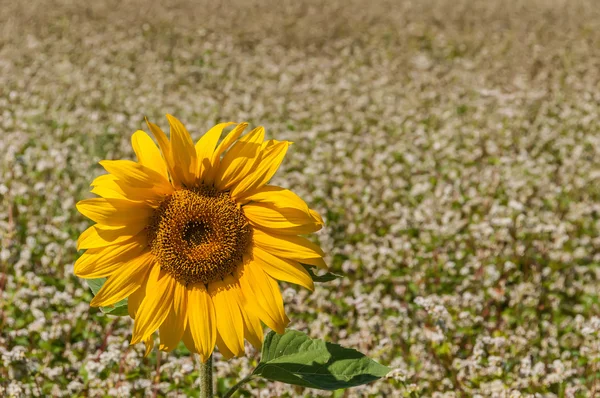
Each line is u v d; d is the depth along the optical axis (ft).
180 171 10.46
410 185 29.30
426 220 25.11
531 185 28.91
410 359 17.66
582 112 40.19
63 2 67.72
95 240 10.19
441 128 36.27
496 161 30.94
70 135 31.50
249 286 10.44
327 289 20.48
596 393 16.69
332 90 41.98
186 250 10.38
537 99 40.86
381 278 21.77
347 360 10.69
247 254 10.60
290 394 16.26
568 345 19.26
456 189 27.63
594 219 27.61
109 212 10.02
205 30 58.49
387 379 16.43
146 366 16.88
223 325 10.34
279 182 27.04
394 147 31.73
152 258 10.48
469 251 23.98
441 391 16.72
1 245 21.24
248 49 55.42
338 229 25.09
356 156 30.63
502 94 41.39
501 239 23.53
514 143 34.32
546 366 17.95
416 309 20.01
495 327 19.56
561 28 66.28
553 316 21.12
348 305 20.04
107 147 29.48
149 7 68.85
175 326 10.32
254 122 35.35
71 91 37.86
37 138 30.45
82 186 25.67
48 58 46.24
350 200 26.13
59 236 22.17
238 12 70.08
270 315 10.30
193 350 10.25
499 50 55.93
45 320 17.58
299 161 29.99
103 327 18.37
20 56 45.32
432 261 22.88
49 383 16.26
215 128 10.61
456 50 57.52
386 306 19.79
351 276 21.97
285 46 56.95
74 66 44.32
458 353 18.11
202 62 48.91
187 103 36.96
